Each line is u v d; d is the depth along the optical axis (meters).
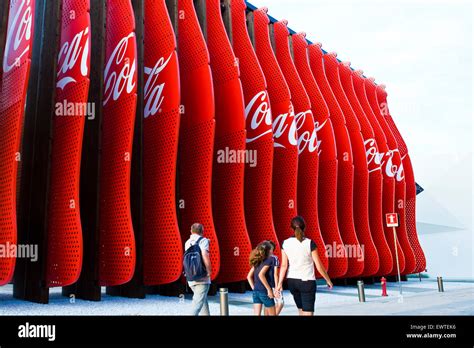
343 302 12.61
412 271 24.33
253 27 18.84
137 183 13.65
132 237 11.89
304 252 5.23
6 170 10.63
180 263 12.49
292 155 16.66
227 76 15.41
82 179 13.28
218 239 14.98
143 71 14.23
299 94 18.69
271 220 15.23
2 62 11.64
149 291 14.66
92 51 13.82
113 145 12.86
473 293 16.67
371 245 20.58
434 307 10.97
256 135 16.05
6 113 11.17
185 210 14.20
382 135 24.75
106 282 12.34
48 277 11.55
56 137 12.16
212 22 16.34
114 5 13.92
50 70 12.35
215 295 14.20
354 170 21.81
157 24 14.23
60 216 11.50
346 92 24.19
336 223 18.31
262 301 6.28
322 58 21.70
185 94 14.88
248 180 16.09
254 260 6.33
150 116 13.98
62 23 13.21
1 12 11.82
